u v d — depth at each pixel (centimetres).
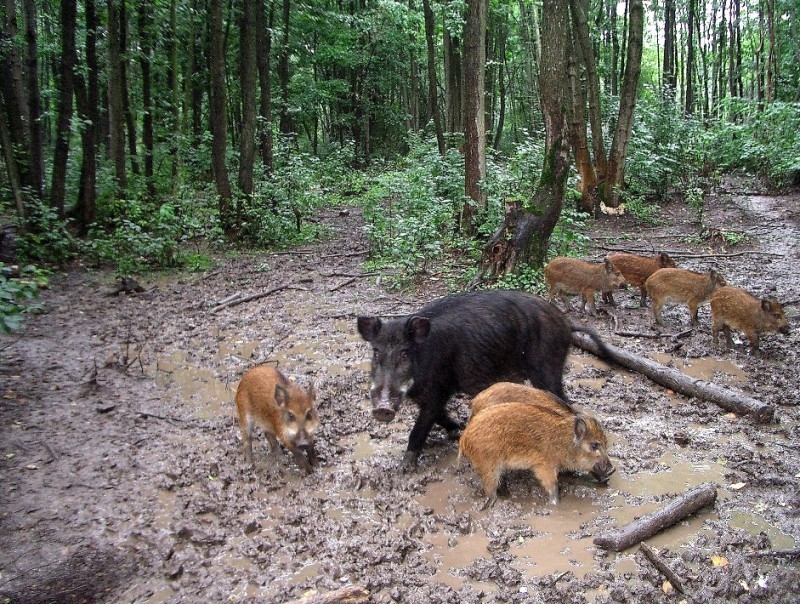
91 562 425
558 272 940
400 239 1156
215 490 502
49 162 1770
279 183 1542
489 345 533
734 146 2089
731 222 1584
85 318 958
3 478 524
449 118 2217
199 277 1195
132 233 1273
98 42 1912
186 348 831
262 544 436
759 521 447
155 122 2141
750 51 3666
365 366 751
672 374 665
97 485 515
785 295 993
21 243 1234
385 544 431
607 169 1702
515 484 501
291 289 1095
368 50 2988
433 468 532
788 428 577
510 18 3105
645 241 1430
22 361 784
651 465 521
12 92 1465
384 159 3005
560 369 566
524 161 1480
